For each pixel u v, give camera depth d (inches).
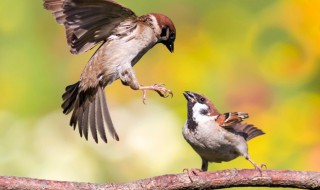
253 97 515.8
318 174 318.7
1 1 544.4
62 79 535.8
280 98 512.4
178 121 525.7
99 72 360.5
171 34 370.3
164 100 537.0
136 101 537.3
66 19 337.7
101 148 515.2
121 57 359.6
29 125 522.0
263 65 529.3
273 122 498.9
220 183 319.9
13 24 542.6
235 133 378.6
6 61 535.5
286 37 532.7
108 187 315.6
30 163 506.9
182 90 534.0
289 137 490.9
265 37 540.1
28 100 528.4
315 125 490.9
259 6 550.0
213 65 538.3
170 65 540.7
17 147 513.3
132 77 362.0
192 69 537.0
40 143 514.3
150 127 522.0
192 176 318.0
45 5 336.8
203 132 377.4
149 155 513.0
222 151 380.5
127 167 511.5
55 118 524.1
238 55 541.0
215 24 551.5
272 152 488.4
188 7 554.9
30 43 540.1
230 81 527.5
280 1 542.6
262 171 319.9
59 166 504.4
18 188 311.9
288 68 521.0
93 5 333.4
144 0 553.9
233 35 547.8
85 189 314.5
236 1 554.3
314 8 525.7
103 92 365.1
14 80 531.8
